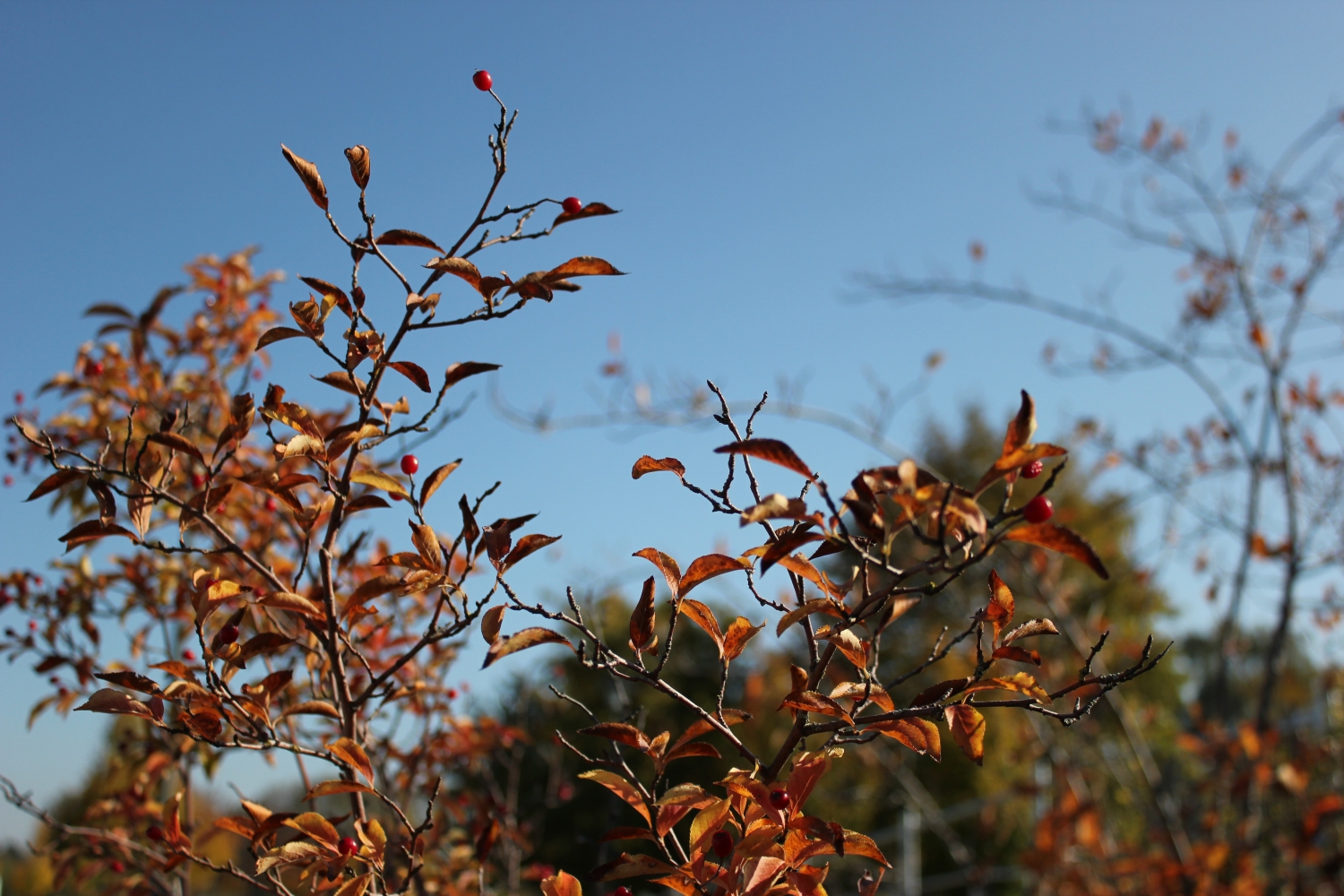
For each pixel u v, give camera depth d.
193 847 3.71
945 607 10.65
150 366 4.14
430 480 2.28
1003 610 1.98
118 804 3.67
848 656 1.95
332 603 2.39
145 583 3.87
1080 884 6.66
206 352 4.30
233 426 2.41
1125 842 7.45
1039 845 6.67
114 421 4.12
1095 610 8.44
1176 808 7.35
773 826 1.91
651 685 2.07
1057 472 1.66
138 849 3.66
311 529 2.39
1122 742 8.52
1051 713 1.93
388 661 3.69
